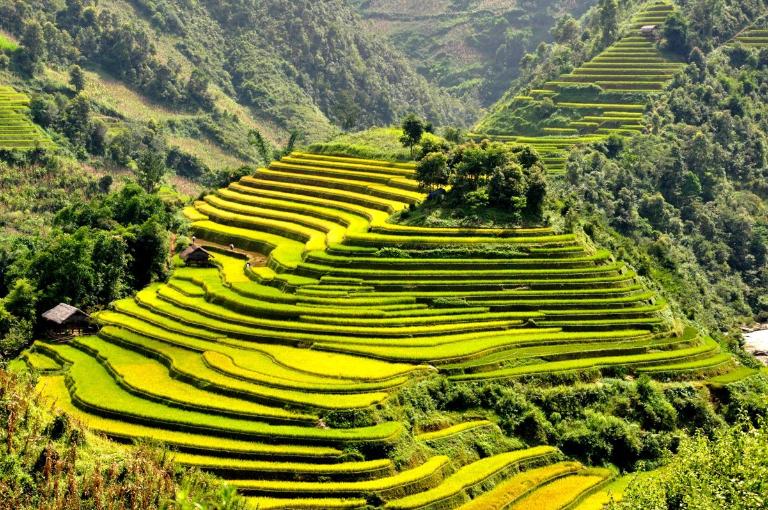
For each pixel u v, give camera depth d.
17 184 166.25
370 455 68.69
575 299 102.56
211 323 96.31
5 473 50.44
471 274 104.81
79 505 49.56
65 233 120.75
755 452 52.56
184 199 189.88
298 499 62.28
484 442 76.44
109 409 73.50
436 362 84.56
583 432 80.75
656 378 91.00
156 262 122.50
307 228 135.88
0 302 103.81
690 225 174.75
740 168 194.38
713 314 141.88
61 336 100.38
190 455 66.06
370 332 90.94
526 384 84.75
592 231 126.12
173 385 79.44
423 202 125.50
